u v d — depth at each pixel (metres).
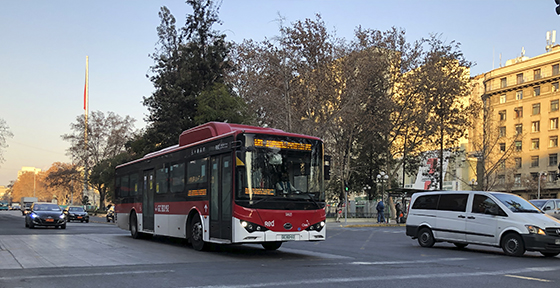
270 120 37.91
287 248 15.98
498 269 10.89
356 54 41.00
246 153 12.52
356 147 53.94
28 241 16.67
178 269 10.08
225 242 12.65
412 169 54.28
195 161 14.84
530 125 78.69
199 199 14.33
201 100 41.06
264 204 12.38
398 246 17.39
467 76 48.47
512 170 71.88
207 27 45.38
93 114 75.00
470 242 15.42
